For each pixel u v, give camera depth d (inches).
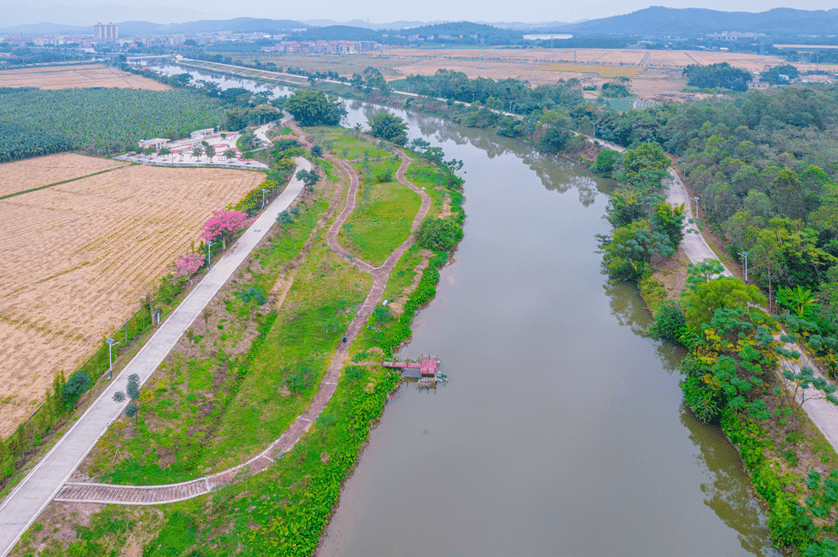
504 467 2790.4
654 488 2687.0
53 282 4335.6
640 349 3784.5
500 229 5812.0
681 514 2544.3
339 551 2325.3
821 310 3297.2
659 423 3110.2
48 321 3791.8
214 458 2679.6
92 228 5413.4
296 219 5452.8
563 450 2908.5
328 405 3068.4
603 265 4992.6
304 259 4832.7
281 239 4990.2
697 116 7716.5
